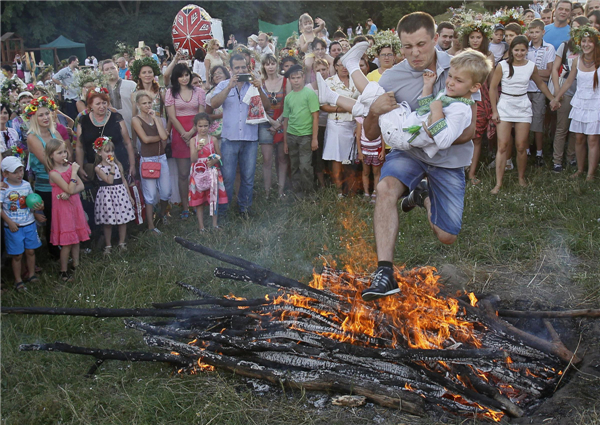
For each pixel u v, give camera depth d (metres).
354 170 8.67
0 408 3.93
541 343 4.12
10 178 5.69
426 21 3.68
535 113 8.80
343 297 4.54
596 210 6.90
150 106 7.15
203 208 8.09
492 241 6.29
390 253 3.66
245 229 7.14
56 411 3.88
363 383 3.76
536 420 3.45
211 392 3.95
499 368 3.90
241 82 7.27
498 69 7.73
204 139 7.10
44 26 34.06
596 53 7.59
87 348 4.26
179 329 4.53
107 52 37.78
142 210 7.64
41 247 6.93
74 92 10.07
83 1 36.88
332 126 8.11
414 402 3.61
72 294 5.58
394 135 3.63
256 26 41.22
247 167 7.61
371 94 3.81
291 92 7.98
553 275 5.51
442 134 3.44
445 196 3.97
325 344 4.03
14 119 7.48
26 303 5.50
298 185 8.50
